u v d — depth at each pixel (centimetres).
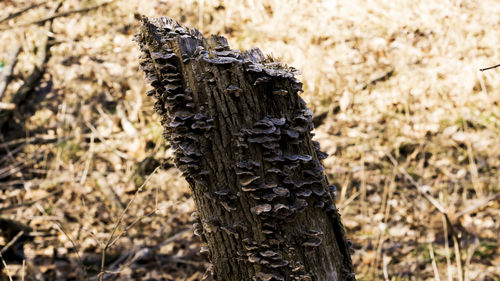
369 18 880
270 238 241
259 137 233
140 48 249
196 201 254
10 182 662
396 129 736
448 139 717
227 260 250
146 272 550
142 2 920
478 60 799
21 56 855
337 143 725
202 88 233
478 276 507
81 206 650
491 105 749
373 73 809
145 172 698
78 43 869
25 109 779
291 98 244
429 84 782
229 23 885
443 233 574
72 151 720
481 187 638
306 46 839
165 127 254
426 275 520
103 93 795
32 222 616
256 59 245
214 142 237
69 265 559
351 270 266
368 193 651
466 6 884
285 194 235
